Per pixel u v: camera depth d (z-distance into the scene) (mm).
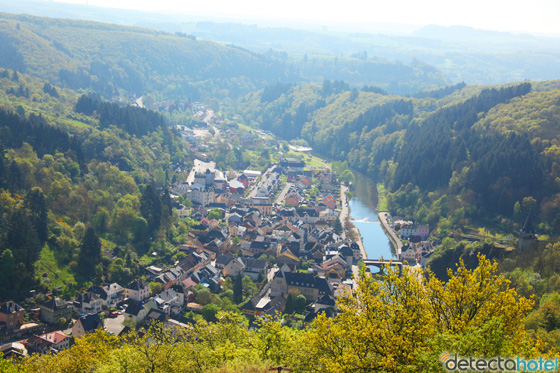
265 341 106500
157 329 122812
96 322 193000
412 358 66875
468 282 76875
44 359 112938
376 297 77688
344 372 71938
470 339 63438
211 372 95750
